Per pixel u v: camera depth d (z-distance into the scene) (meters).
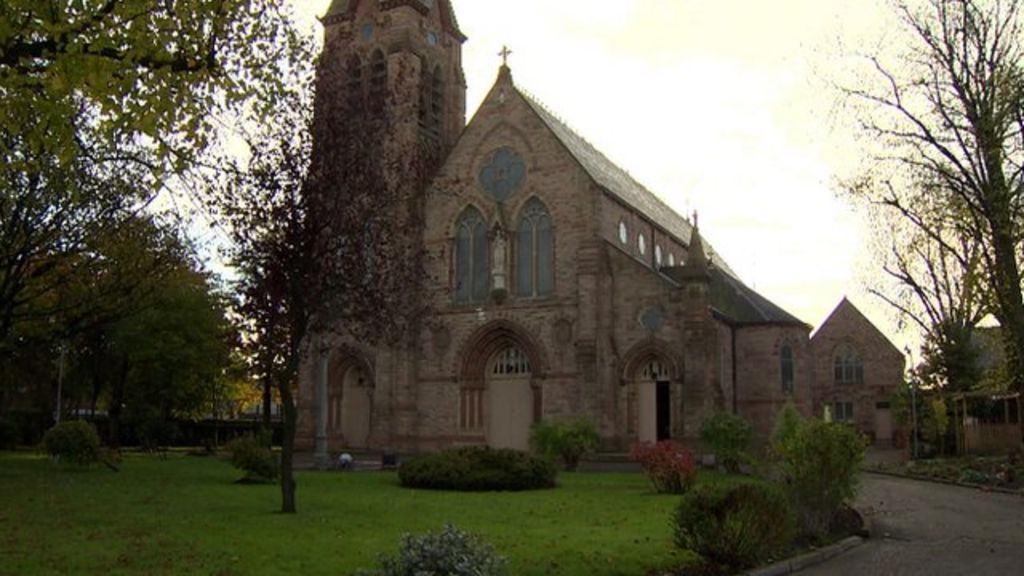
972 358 58.41
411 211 29.08
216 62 15.04
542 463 32.41
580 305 52.31
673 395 50.03
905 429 67.06
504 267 54.97
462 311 55.97
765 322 60.53
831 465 20.59
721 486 17.30
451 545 11.05
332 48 25.44
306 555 16.31
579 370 51.84
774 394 59.62
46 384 69.81
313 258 23.39
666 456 30.77
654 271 51.62
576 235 53.47
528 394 54.97
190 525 20.03
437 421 55.84
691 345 49.38
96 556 15.82
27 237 32.75
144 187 34.84
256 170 23.22
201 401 67.81
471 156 57.03
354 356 58.38
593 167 58.41
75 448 37.81
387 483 33.47
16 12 13.26
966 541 21.33
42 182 31.06
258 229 23.58
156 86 14.19
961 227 41.38
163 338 58.75
